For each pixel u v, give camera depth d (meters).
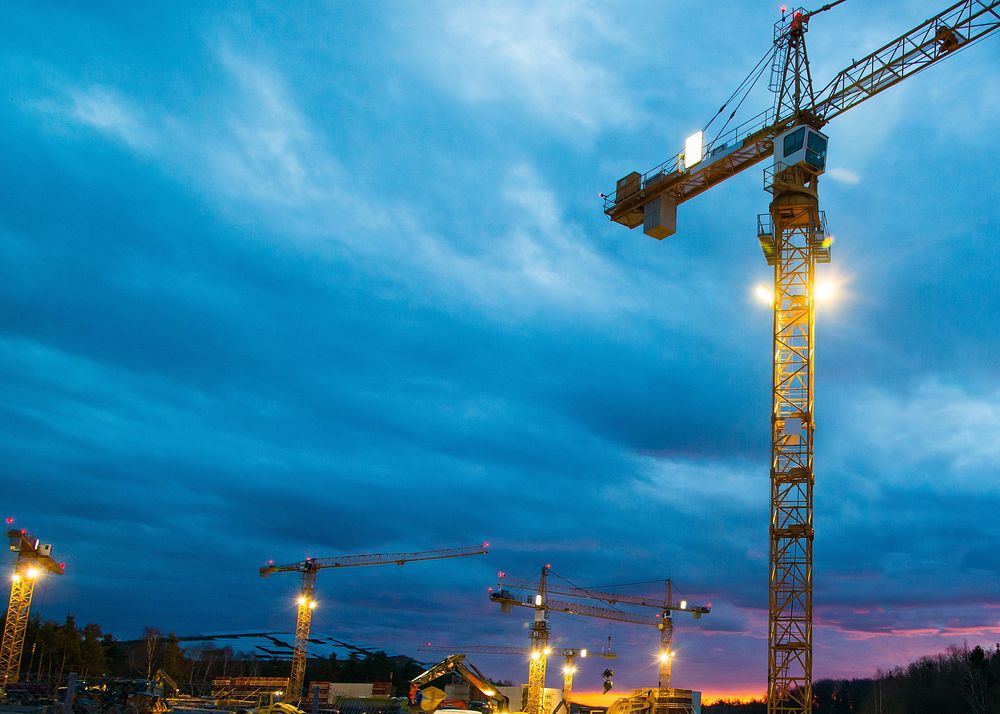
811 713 71.06
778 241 82.38
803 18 83.81
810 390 78.44
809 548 74.62
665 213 92.19
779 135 80.62
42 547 127.88
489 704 115.75
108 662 199.50
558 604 181.12
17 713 81.62
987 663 151.25
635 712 110.88
